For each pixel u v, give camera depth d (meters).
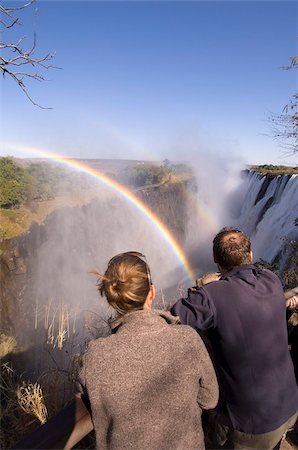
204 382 1.37
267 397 1.68
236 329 1.65
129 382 1.22
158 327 1.31
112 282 1.34
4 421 2.92
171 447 1.25
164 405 1.25
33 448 1.54
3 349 8.85
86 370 1.25
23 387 3.33
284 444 2.36
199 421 1.38
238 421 1.75
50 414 2.91
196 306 1.68
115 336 1.29
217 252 1.91
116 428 1.23
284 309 1.80
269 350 1.69
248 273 1.82
